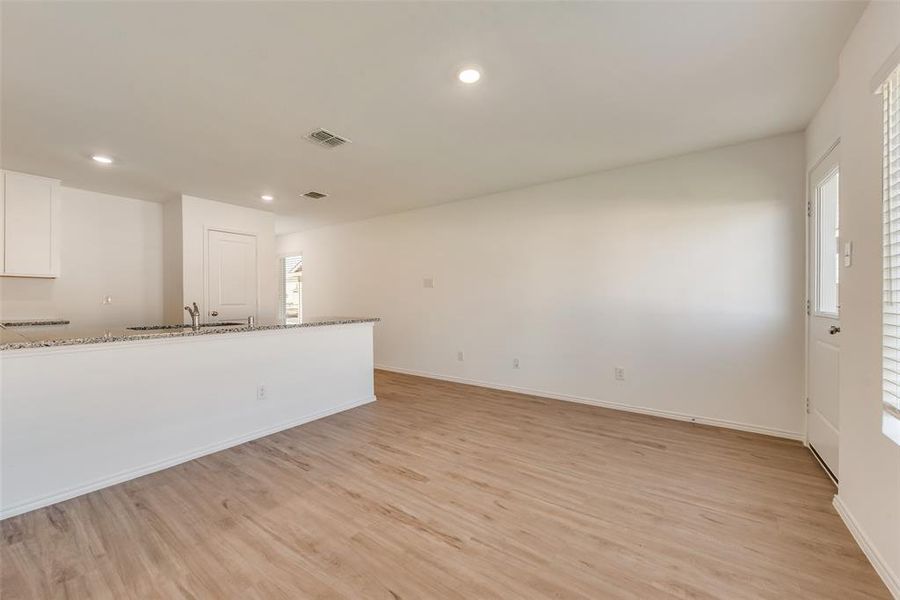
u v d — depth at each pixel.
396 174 3.85
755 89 2.33
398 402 4.18
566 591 1.49
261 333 3.23
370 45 1.88
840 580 1.54
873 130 1.62
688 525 1.92
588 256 3.98
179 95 2.31
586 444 2.96
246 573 1.60
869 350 1.66
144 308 4.64
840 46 1.91
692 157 3.38
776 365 3.08
